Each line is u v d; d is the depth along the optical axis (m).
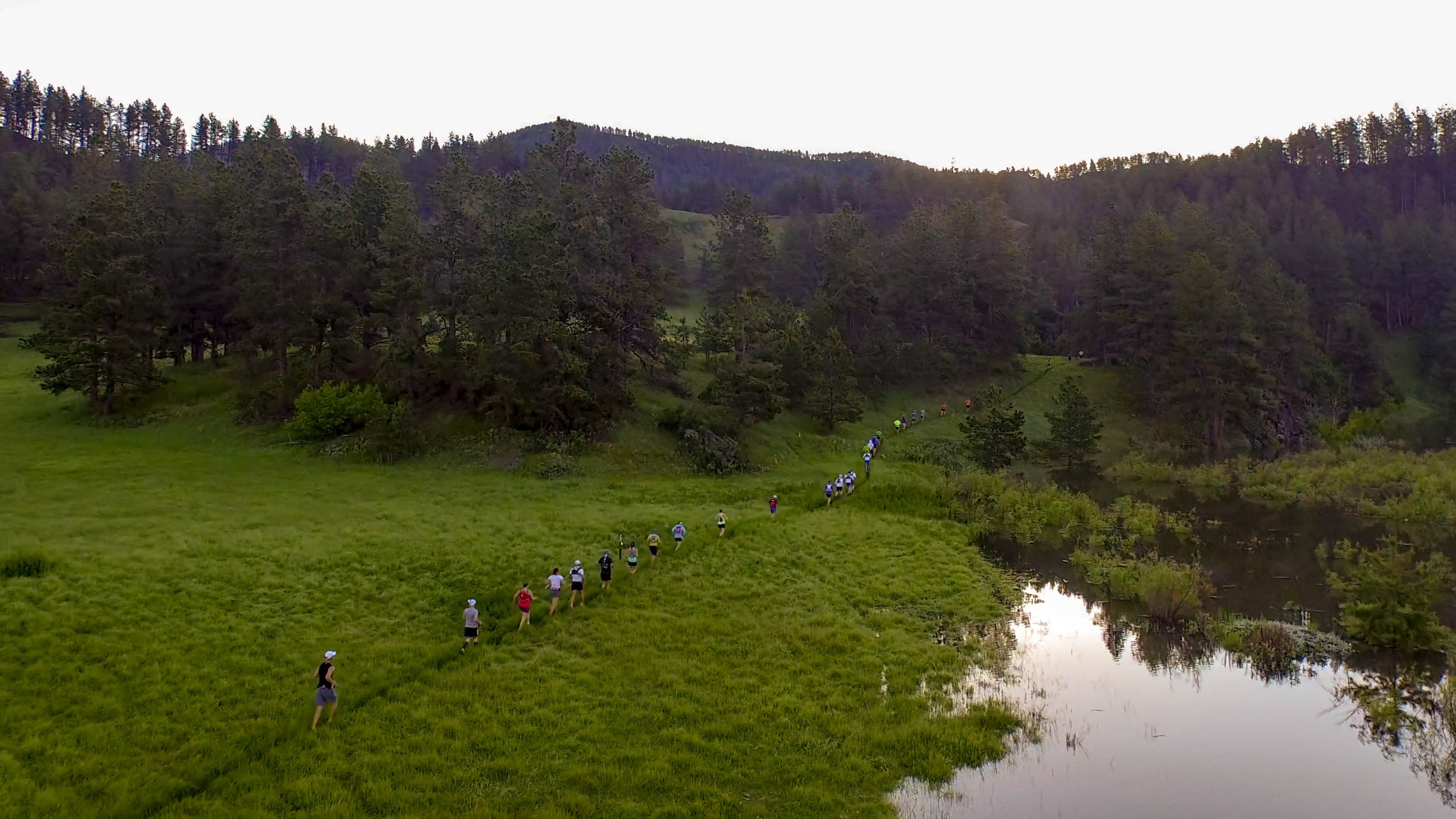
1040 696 21.44
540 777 16.55
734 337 57.94
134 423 53.31
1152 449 64.75
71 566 26.25
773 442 57.62
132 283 54.75
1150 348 74.94
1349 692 21.61
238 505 36.84
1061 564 34.78
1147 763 17.91
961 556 35.44
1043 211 144.00
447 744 17.64
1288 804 16.33
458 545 32.06
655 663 22.34
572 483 45.31
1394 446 64.19
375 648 22.61
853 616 27.28
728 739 18.41
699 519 38.94
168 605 24.09
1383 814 15.98
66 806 14.89
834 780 16.81
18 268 88.75
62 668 19.94
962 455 61.22
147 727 17.86
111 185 62.75
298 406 48.41
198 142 187.12
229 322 64.00
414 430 48.91
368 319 53.03
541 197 60.22
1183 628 26.83
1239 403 67.06
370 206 58.47
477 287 51.62
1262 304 75.81
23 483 38.97
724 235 81.94
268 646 22.28
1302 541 37.72
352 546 31.14
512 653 22.77
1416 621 24.30
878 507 43.97
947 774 17.14
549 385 49.88
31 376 65.62
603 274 58.53
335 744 17.50
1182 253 77.38
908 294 82.69
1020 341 84.00
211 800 15.44
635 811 15.42
